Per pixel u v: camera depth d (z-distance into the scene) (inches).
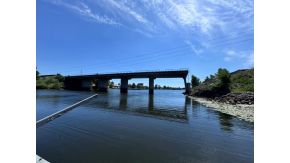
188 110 1251.8
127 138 580.7
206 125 773.3
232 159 432.1
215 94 2281.0
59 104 1521.9
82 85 4813.0
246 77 2696.9
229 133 647.8
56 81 5329.7
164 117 971.9
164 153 460.4
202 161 420.2
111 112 1143.0
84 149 478.3
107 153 454.3
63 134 613.0
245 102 1497.3
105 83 4389.8
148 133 642.8
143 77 3826.3
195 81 4114.2
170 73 3385.8
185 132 660.7
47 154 442.9
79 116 979.3
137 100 2124.8
